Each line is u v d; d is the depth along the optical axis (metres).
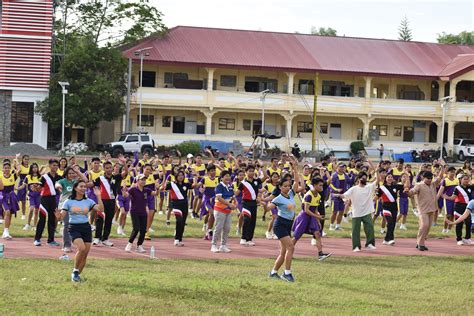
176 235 19.30
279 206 14.27
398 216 24.88
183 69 60.56
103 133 63.09
